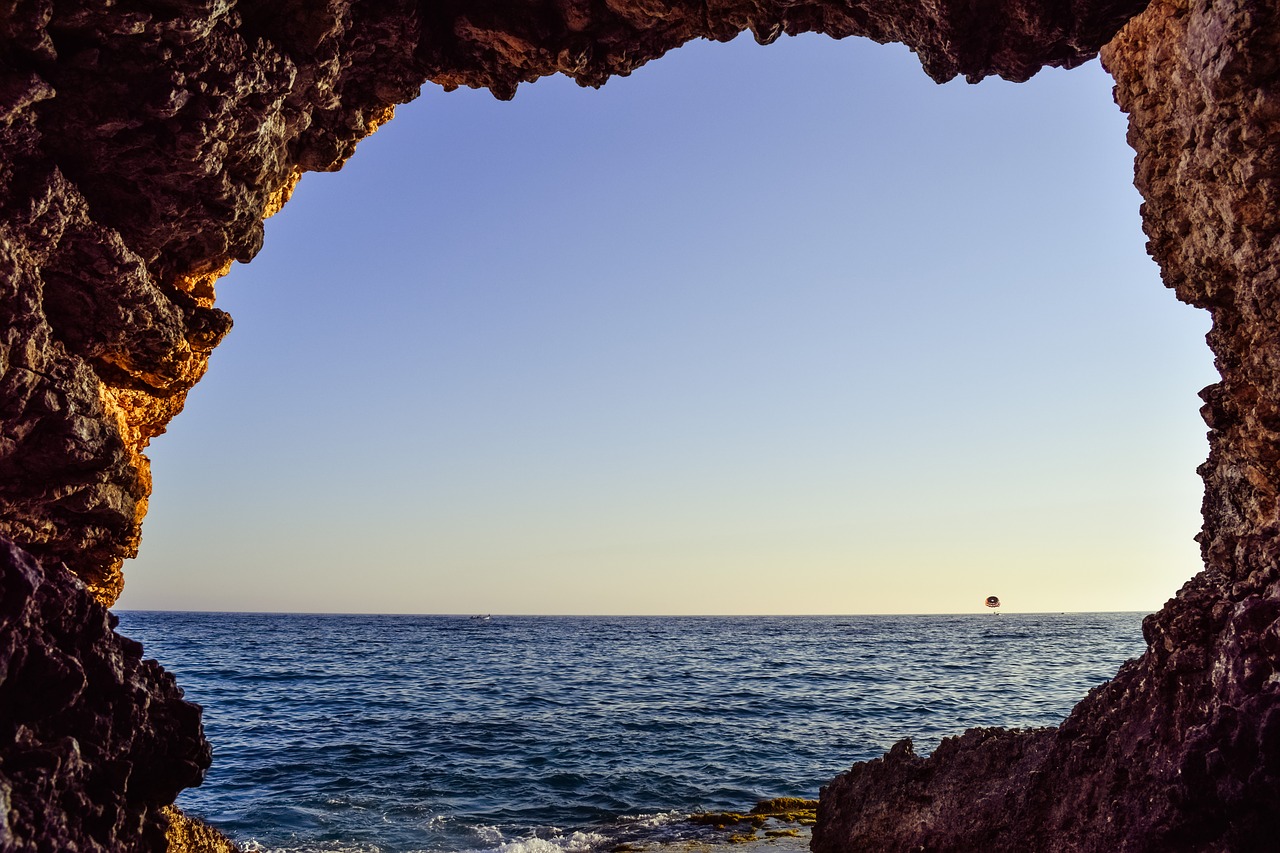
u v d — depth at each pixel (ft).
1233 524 34.91
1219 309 33.58
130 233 27.58
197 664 192.75
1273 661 23.82
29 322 23.36
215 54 25.59
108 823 19.01
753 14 33.60
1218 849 22.97
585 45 33.78
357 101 33.71
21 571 18.60
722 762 78.07
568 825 56.95
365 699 128.16
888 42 37.06
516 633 460.96
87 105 24.45
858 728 97.04
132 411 31.45
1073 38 32.86
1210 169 30.22
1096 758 30.68
